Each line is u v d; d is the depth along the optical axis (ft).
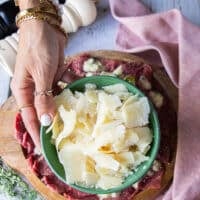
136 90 2.09
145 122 2.02
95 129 2.00
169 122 2.30
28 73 2.10
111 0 2.63
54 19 2.13
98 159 2.00
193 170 2.19
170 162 2.25
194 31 2.39
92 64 2.42
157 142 2.03
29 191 2.42
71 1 2.59
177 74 2.40
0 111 2.46
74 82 2.13
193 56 2.35
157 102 2.31
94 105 2.06
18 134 2.37
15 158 2.38
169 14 2.46
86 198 2.26
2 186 2.44
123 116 2.00
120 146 1.98
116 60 2.43
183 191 2.17
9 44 2.55
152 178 2.23
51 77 2.06
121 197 2.23
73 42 2.68
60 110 2.02
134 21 2.52
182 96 2.30
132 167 2.04
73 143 2.03
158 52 2.48
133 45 2.57
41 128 2.04
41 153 2.29
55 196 2.29
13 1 2.64
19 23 2.15
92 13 2.59
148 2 2.69
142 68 2.39
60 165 2.06
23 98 2.16
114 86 2.12
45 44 2.08
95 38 2.67
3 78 2.65
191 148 2.21
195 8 2.64
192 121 2.25
